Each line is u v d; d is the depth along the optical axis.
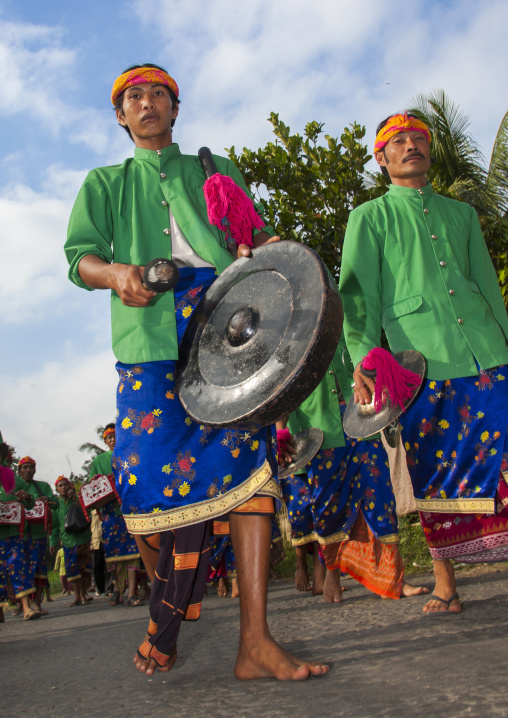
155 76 2.79
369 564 4.30
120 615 6.69
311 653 2.52
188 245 2.66
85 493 7.95
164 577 2.38
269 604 4.87
